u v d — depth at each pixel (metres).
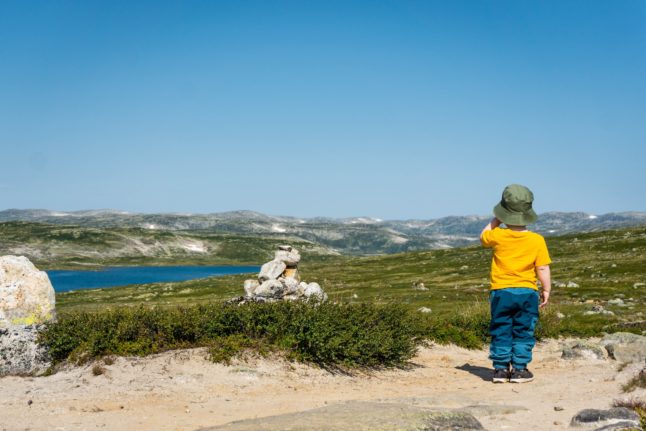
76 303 83.62
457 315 21.05
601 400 8.75
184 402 9.44
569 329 23.03
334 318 14.56
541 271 11.19
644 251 93.56
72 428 7.53
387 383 12.01
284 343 13.12
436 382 12.14
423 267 115.12
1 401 9.20
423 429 6.30
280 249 22.03
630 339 16.22
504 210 11.40
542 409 8.26
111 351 12.09
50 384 10.45
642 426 6.67
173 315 13.76
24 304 14.22
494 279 11.54
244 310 14.09
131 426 7.75
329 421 6.43
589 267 79.00
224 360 12.08
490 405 8.41
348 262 155.25
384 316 16.73
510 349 11.55
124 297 93.38
